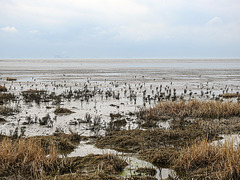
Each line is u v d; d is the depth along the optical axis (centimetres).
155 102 1803
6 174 606
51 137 909
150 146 830
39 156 650
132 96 2058
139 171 630
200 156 654
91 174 601
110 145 852
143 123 1176
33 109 1530
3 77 3809
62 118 1295
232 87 2853
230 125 1084
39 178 578
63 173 624
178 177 598
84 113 1427
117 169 641
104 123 1193
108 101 1855
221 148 677
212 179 566
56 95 2106
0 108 1437
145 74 4741
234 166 565
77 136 929
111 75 4447
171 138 908
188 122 1180
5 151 667
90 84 3006
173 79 3722
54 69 6322
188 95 2211
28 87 2667
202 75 4547
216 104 1386
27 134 998
